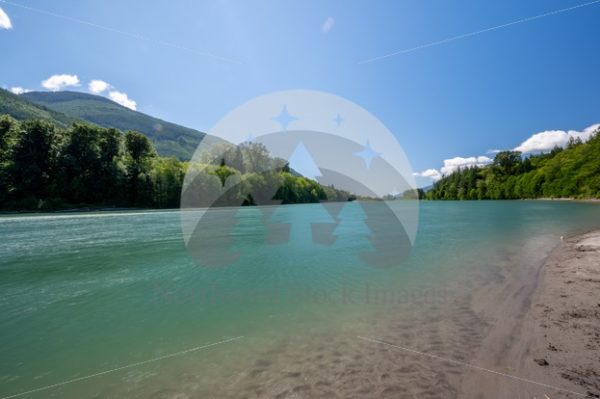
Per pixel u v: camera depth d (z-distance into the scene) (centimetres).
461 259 1359
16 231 2525
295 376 497
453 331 641
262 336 657
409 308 793
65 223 3167
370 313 769
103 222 3262
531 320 671
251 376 502
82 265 1371
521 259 1315
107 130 6181
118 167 5744
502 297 836
